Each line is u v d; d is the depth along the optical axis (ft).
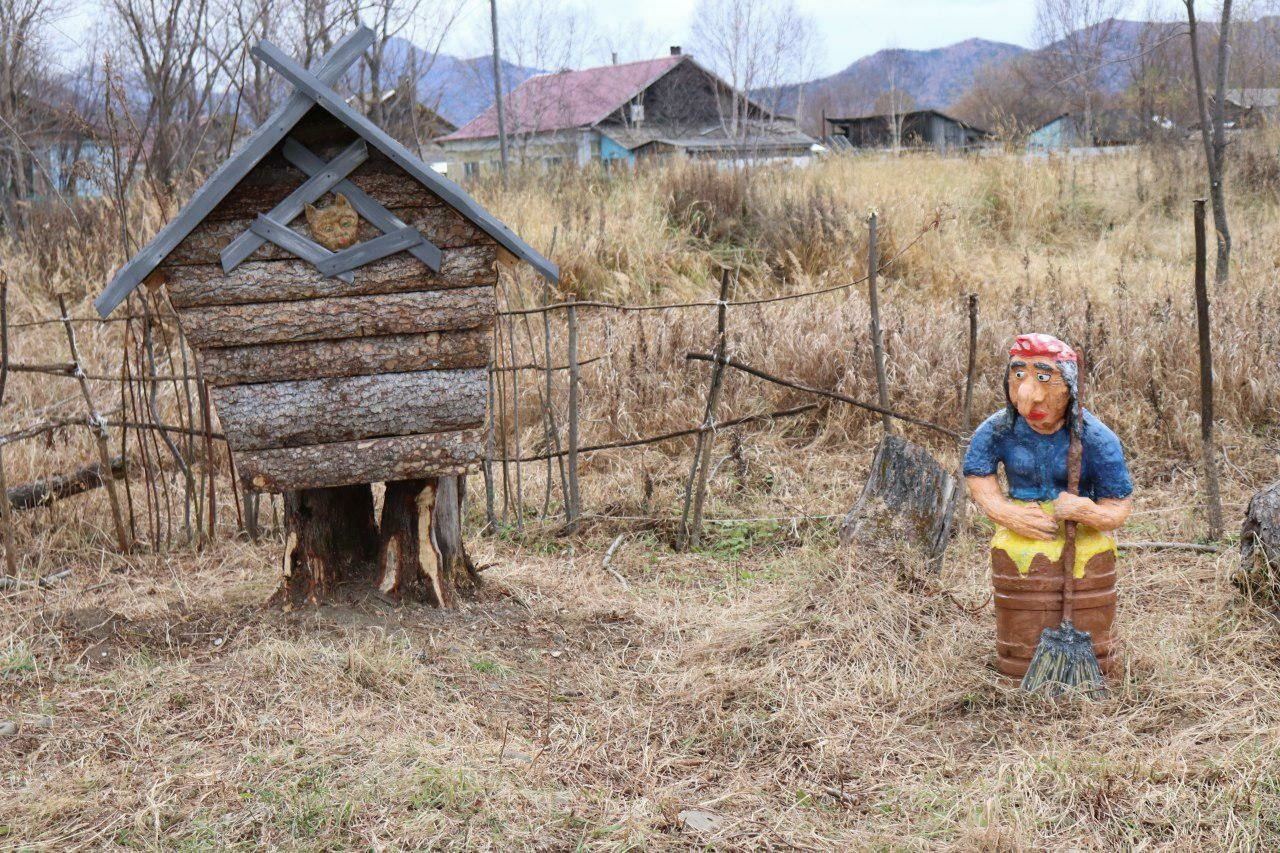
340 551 16.24
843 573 16.20
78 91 42.88
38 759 11.97
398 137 46.60
